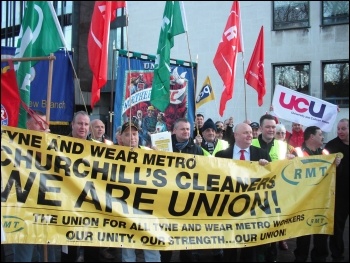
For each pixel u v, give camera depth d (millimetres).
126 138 4453
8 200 3572
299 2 13477
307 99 5297
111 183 3934
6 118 3840
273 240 4355
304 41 13539
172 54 14617
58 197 3732
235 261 4875
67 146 3818
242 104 12258
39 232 3639
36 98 5984
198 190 4184
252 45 13711
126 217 3928
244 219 4293
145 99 7184
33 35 5020
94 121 5203
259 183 4391
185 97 7590
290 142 7066
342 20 13109
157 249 3977
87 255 4523
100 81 5527
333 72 13367
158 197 4059
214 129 6043
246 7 13930
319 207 4539
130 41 15594
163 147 4855
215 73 13969
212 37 14078
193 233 4113
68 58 6094
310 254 4996
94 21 5570
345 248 5359
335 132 12500
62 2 19406
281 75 13875
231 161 4344
